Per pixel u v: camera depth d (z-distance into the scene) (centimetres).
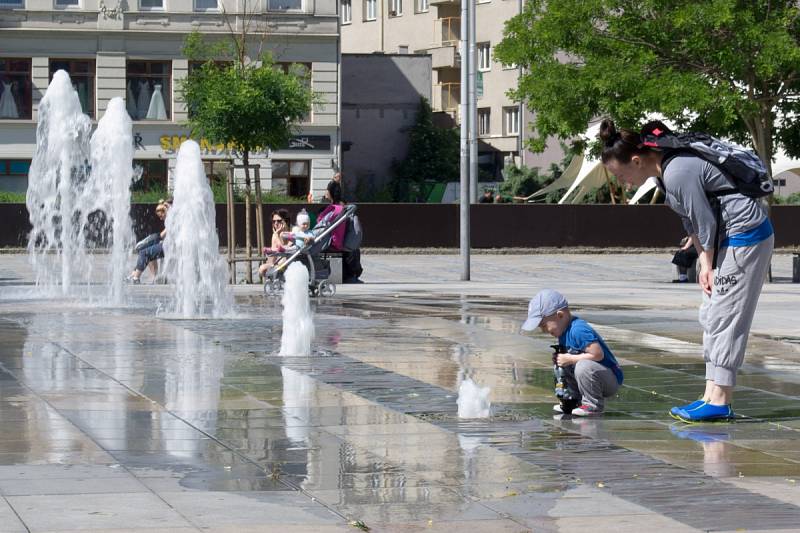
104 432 935
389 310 2072
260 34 6738
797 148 3769
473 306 2169
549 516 688
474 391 1039
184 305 2077
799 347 1502
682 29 3294
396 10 9425
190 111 4056
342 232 2878
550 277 3822
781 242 5519
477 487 757
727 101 3222
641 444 901
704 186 980
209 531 647
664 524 669
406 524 669
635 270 4197
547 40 3491
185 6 6688
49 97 3344
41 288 2795
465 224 3266
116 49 6638
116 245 2538
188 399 1102
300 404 1077
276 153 6825
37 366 1325
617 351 1477
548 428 967
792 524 670
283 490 746
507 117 8738
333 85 6881
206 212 2141
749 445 899
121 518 670
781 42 3191
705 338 1021
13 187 6581
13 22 6544
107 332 1708
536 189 7162
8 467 803
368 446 888
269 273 2520
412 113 8312
